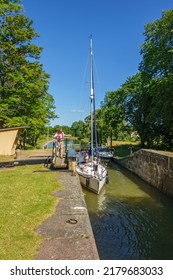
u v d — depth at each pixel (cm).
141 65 3497
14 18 2498
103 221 1298
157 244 1048
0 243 607
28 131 3741
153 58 3034
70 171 1595
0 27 2464
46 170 1623
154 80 3034
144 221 1300
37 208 867
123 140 6531
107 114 4812
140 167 2477
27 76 2569
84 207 916
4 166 1745
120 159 3381
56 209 888
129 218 1341
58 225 748
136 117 4038
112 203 1606
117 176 2595
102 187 1952
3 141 2288
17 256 558
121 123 4672
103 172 2070
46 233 691
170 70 2820
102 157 3828
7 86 2619
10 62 2580
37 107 2859
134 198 1725
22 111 2711
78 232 703
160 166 1927
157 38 3133
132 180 2381
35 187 1148
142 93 3662
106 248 1009
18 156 2103
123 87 4272
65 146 2133
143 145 3975
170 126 2797
